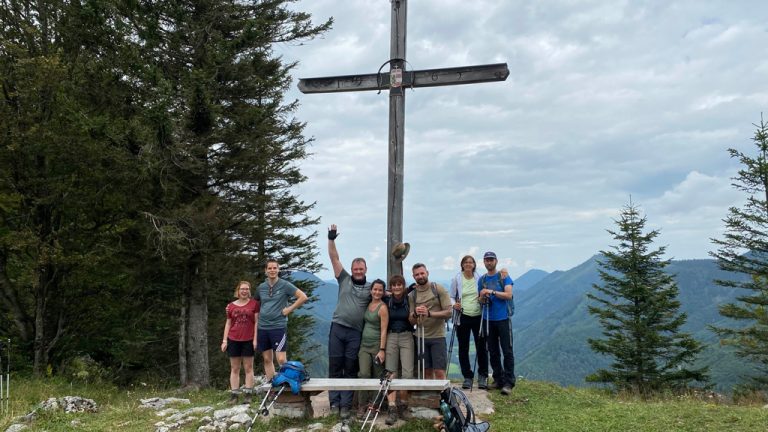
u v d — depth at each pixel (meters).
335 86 8.18
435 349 7.09
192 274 12.65
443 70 7.77
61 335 12.54
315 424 6.41
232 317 7.98
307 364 21.17
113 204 11.79
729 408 7.21
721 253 23.95
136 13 11.22
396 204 7.81
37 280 10.91
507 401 7.72
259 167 13.41
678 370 21.69
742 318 22.06
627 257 22.97
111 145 10.41
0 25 11.34
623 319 22.58
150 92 11.13
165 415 7.52
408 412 6.86
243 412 6.98
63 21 11.52
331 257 7.27
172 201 11.98
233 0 13.49
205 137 11.74
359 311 7.03
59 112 10.79
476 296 8.07
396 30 7.97
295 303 7.82
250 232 14.09
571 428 6.31
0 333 12.24
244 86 13.20
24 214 11.28
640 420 6.58
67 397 8.12
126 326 13.51
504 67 7.54
